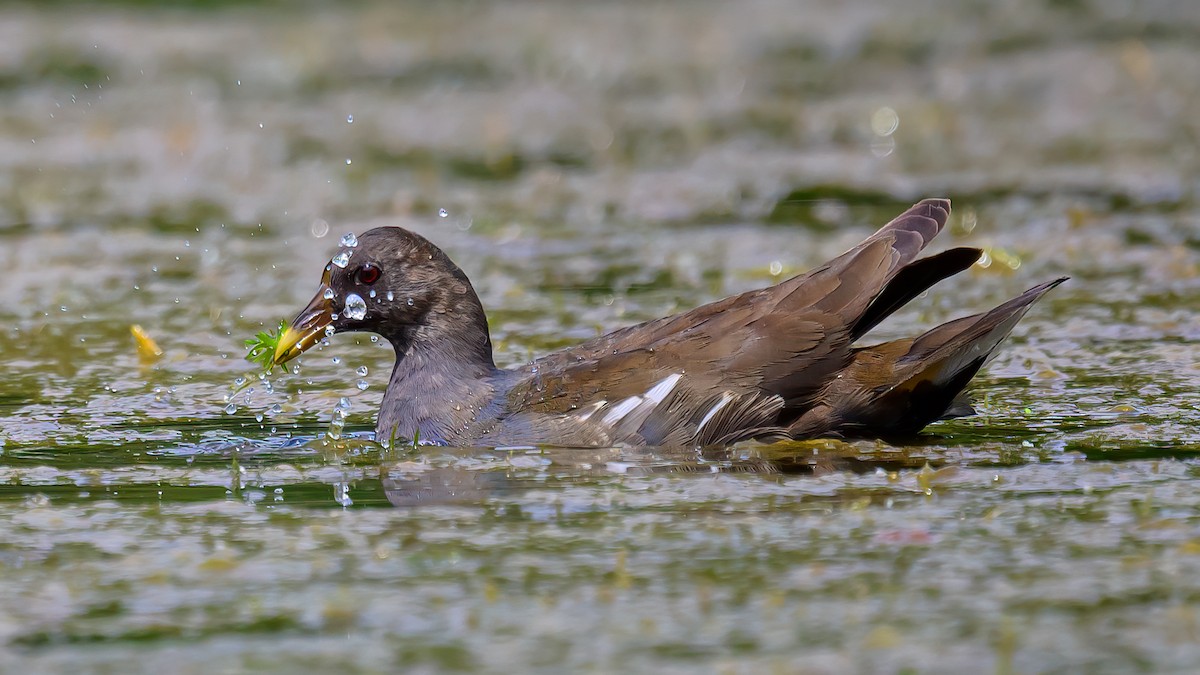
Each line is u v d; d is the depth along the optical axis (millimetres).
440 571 8859
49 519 9891
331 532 9562
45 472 11078
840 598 8359
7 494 10500
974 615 8094
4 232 21219
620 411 11414
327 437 12102
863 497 10070
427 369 12133
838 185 23797
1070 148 25922
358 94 30781
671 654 7691
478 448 11586
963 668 7461
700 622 8078
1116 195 22344
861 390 11391
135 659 7742
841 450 11219
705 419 11250
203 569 8938
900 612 8148
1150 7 37469
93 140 27062
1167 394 12844
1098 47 33531
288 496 10406
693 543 9227
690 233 20875
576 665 7578
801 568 8789
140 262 19516
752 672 7453
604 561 8961
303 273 18922
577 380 11672
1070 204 21797
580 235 20875
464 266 19188
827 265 11812
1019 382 13422
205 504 10227
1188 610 8094
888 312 11922
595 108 29938
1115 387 13117
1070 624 7949
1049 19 36594
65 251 20094
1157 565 8742
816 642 7797
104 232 21172
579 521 9680
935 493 10133
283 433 12328
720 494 10180
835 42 35062
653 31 36250
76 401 13445
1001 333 11297
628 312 16562
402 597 8477
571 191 23719
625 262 19219
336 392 13812
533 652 7742
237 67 32219
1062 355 14328
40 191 23641
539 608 8305
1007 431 11758
